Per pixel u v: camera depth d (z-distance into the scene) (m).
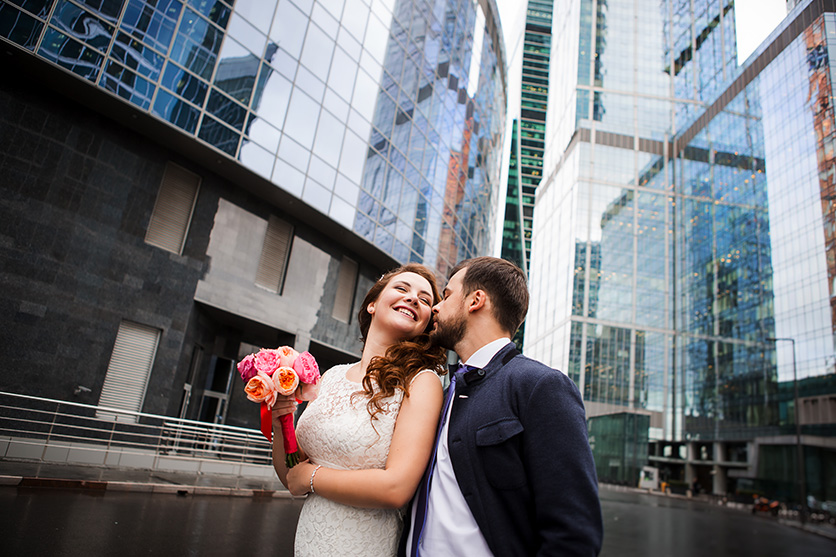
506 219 130.75
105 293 14.45
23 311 12.95
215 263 17.22
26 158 13.44
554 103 118.19
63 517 6.68
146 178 15.68
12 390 12.59
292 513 10.14
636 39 101.12
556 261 95.81
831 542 21.98
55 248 13.63
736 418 62.28
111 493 9.05
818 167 55.91
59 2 13.45
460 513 1.61
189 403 17.64
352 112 21.52
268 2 18.30
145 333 15.30
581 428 1.55
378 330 2.26
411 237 25.09
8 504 6.92
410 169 25.30
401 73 24.95
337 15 21.05
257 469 14.98
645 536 16.09
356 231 21.38
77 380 13.66
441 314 2.09
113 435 14.07
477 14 34.62
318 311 21.05
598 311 82.19
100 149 14.74
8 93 13.34
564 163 99.81
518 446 1.60
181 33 15.80
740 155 71.25
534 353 101.25
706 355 71.00
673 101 95.75
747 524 27.39
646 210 88.00
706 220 77.12
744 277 66.06
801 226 57.16
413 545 1.69
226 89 16.81
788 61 63.59
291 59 19.00
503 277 2.00
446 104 29.31
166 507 8.59
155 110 14.99
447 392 1.99
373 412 1.93
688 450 69.31
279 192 18.56
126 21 14.59
